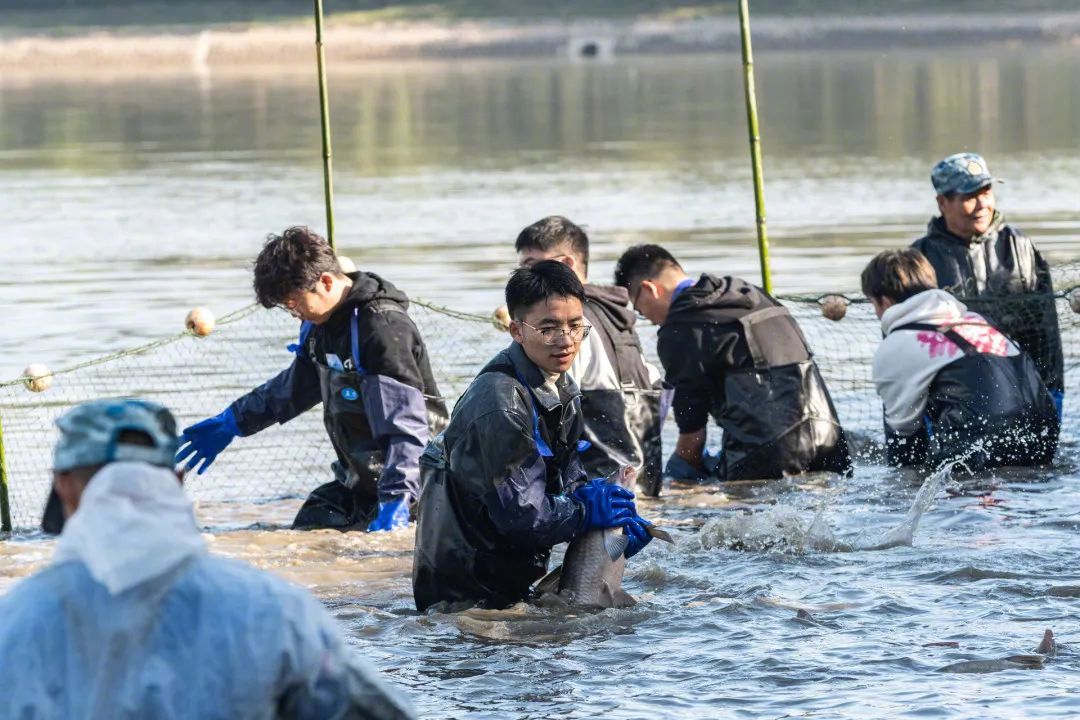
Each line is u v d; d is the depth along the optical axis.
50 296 38.66
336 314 19.16
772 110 95.06
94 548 7.28
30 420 26.47
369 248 45.53
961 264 23.97
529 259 20.52
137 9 195.12
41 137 85.94
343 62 169.75
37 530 20.83
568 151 73.50
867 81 118.06
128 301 37.78
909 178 59.53
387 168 67.62
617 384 20.38
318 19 25.17
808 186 57.94
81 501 7.43
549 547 15.48
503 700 12.98
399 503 19.14
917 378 22.16
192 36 178.88
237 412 20.08
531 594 15.87
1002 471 21.78
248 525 20.58
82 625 7.29
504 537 15.45
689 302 22.11
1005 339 22.44
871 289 23.06
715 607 15.48
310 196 58.12
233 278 40.97
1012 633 14.26
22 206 56.31
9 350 32.12
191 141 81.81
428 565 15.67
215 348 31.52
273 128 89.19
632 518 15.65
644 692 13.05
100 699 7.20
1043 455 22.09
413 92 118.81
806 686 13.01
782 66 140.50
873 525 19.16
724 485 21.80
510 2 189.88
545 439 15.24
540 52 174.25
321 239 19.02
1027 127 79.44
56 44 175.12
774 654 13.91
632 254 22.70
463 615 15.31
